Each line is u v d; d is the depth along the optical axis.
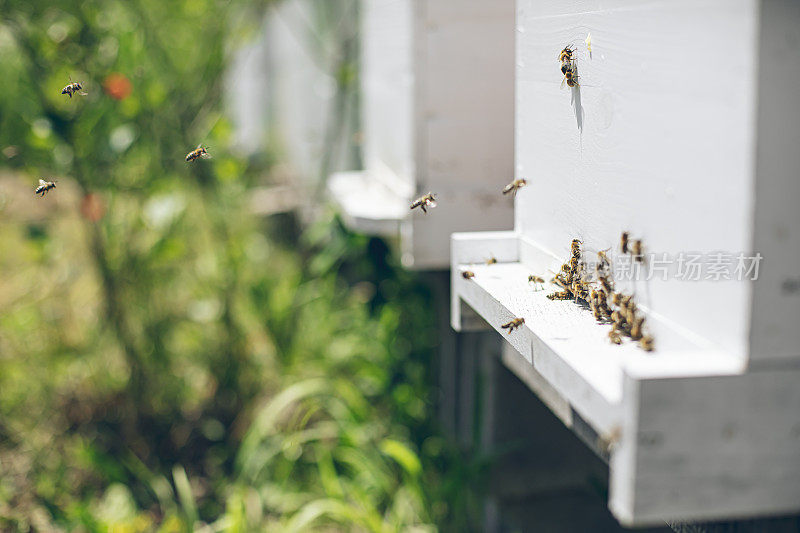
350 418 3.27
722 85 1.21
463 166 3.17
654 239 1.44
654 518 1.18
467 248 2.17
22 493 3.29
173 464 3.58
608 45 1.57
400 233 3.27
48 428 3.74
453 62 3.09
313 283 4.37
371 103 4.07
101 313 3.94
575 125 1.76
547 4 1.88
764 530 1.37
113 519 3.10
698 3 1.25
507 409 3.24
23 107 3.66
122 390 3.87
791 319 1.18
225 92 4.35
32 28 3.46
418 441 3.49
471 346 3.37
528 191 2.09
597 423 1.29
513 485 3.22
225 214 4.20
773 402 1.18
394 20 3.40
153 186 3.83
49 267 4.15
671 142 1.36
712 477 1.18
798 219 1.17
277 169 6.75
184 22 4.27
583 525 2.97
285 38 6.30
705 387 1.16
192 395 4.01
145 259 3.83
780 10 1.12
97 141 3.64
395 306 3.90
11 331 4.12
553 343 1.50
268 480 3.36
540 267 2.02
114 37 3.67
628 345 1.49
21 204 4.89
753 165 1.14
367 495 3.08
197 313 4.10
